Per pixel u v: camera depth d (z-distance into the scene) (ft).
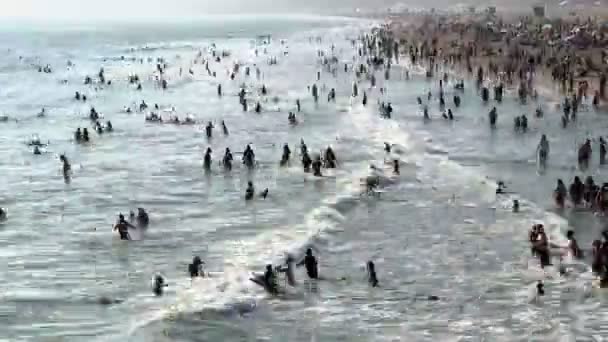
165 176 129.59
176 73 305.94
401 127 160.66
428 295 74.90
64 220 104.01
